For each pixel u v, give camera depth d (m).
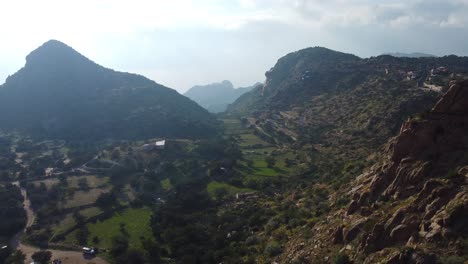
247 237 82.62
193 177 148.75
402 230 44.53
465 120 52.34
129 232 106.81
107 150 189.25
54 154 190.12
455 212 41.56
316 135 177.50
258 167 154.38
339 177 95.94
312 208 79.94
